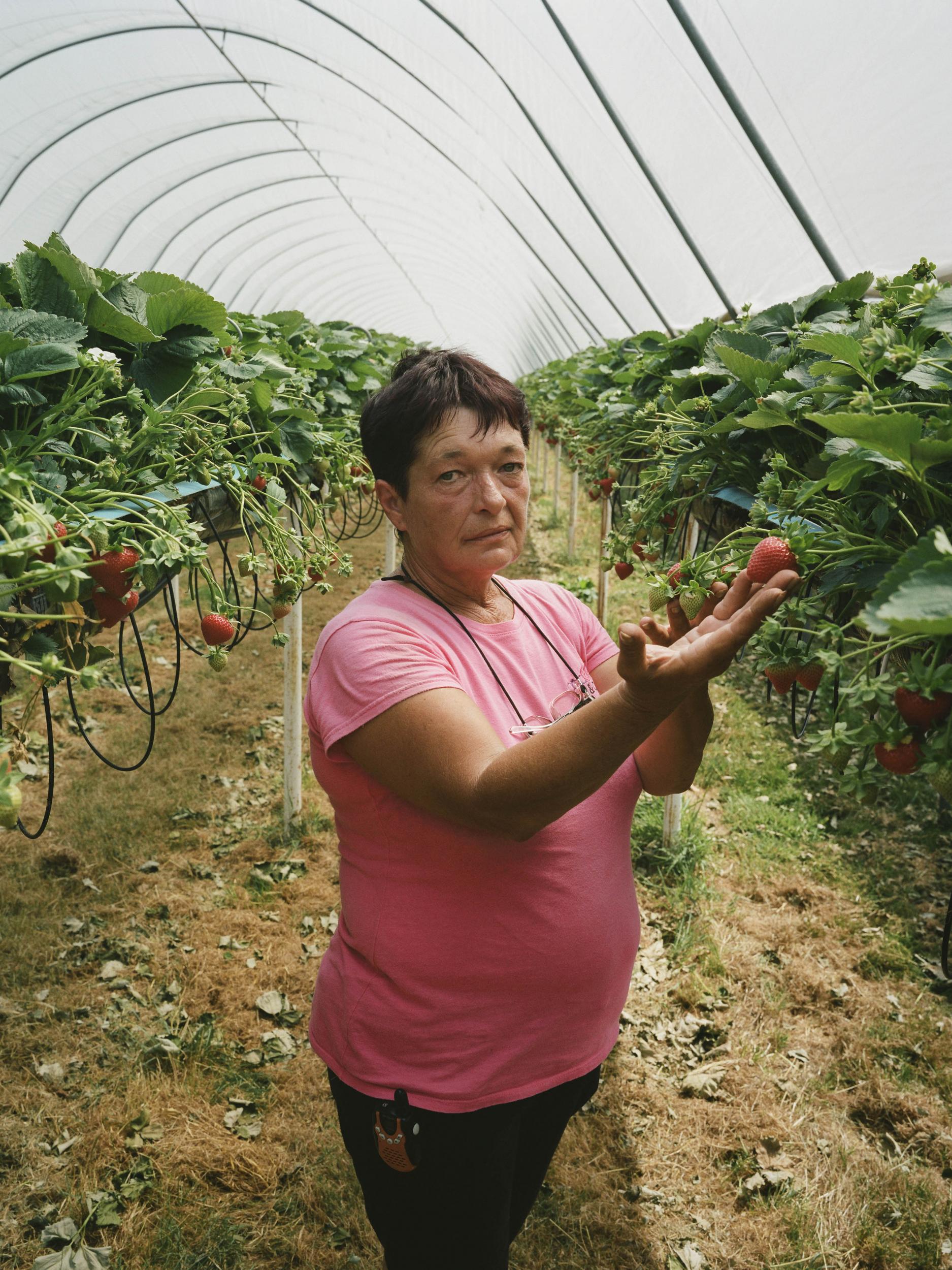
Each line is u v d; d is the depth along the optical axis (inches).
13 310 81.9
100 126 328.2
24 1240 96.5
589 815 61.5
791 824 175.3
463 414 56.8
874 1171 106.0
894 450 54.0
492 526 58.2
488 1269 64.1
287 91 368.8
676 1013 130.1
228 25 302.2
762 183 172.4
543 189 302.0
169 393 103.1
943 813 174.7
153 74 313.1
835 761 48.5
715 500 111.3
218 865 161.5
